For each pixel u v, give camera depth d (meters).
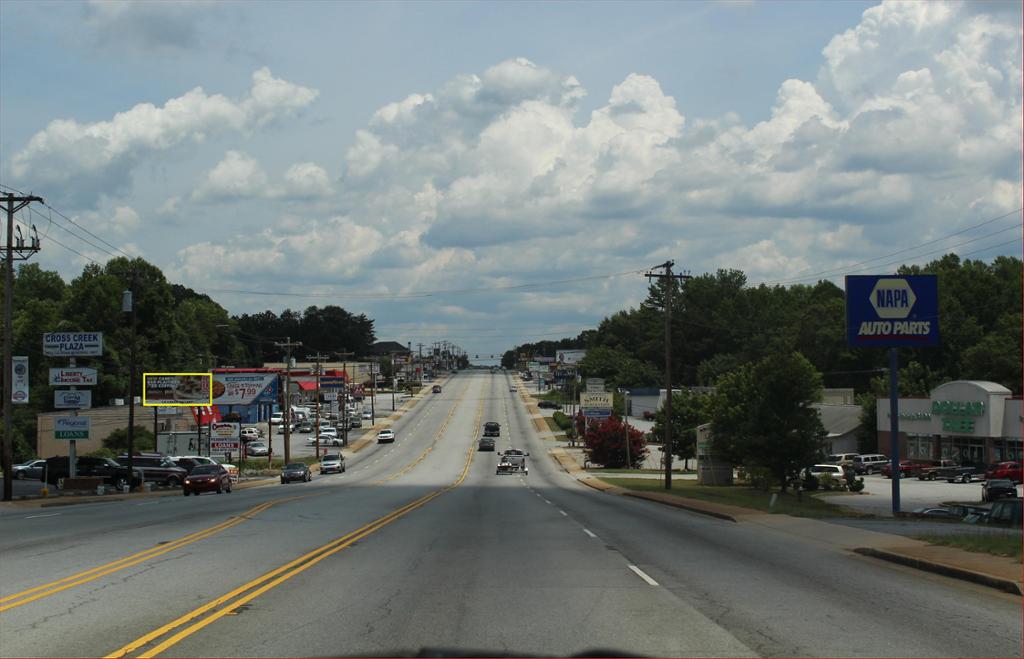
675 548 18.30
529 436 120.19
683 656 8.59
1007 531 22.08
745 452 54.31
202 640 9.25
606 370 177.75
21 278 134.62
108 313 104.94
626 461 90.06
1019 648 8.97
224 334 180.00
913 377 95.31
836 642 9.23
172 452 79.81
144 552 17.23
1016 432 66.56
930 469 70.19
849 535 20.56
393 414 149.75
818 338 127.31
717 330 163.25
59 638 9.34
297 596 12.05
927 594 12.35
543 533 21.64
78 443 78.00
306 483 64.38
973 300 109.31
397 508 31.36
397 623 10.16
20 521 26.34
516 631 9.72
